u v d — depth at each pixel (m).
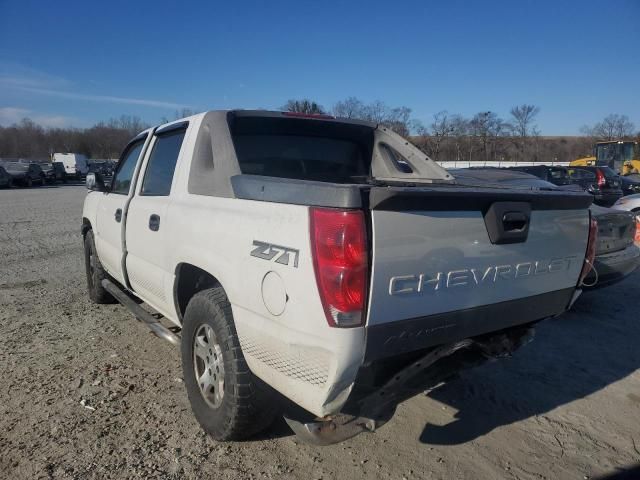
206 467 2.91
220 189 3.06
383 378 2.57
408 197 2.24
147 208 3.90
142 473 2.84
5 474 2.79
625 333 5.35
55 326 5.14
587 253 3.25
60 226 13.77
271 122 3.81
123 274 4.46
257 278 2.54
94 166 57.12
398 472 2.94
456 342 2.69
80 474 2.81
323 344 2.22
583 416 3.64
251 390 2.81
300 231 2.31
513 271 2.76
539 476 2.95
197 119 3.61
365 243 2.19
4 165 39.66
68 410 3.48
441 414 3.62
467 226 2.52
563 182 14.37
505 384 4.12
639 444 3.31
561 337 5.22
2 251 9.66
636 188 19.80
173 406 3.58
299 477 2.86
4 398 3.63
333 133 4.17
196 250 3.10
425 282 2.38
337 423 2.50
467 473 2.95
